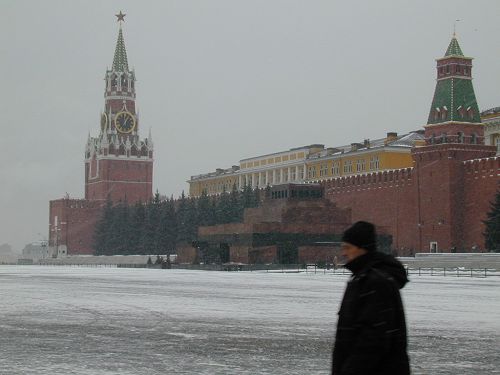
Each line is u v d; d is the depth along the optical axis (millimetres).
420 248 99000
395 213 104188
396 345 6367
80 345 18547
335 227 96688
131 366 15297
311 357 16531
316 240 95750
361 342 6281
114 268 117375
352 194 113688
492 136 114688
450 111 97125
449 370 14914
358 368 6250
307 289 43562
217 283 52594
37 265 161375
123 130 198375
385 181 106375
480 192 92125
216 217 138875
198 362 15820
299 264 90312
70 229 186250
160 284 51469
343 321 6551
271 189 100000
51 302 33250
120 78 199375
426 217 98375
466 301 32438
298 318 25469
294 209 95875
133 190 197250
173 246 143125
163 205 154500
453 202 95062
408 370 6379
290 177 152750
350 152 132750
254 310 28641
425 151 98250
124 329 22172
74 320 24891
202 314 27016
